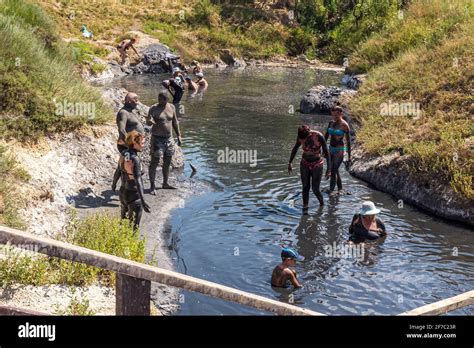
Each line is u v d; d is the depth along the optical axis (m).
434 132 13.98
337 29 45.16
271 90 28.30
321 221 11.17
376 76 20.02
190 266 9.04
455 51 17.47
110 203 11.22
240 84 30.52
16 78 12.19
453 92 15.54
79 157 12.45
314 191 11.83
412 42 24.78
